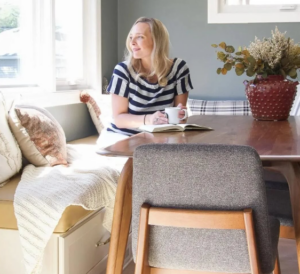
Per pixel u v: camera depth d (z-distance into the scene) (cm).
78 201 196
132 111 274
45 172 233
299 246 149
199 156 125
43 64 322
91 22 386
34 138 248
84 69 389
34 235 187
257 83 242
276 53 233
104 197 222
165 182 129
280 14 394
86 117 377
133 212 135
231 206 126
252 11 403
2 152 224
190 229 132
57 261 193
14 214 194
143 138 175
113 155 144
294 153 138
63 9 359
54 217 188
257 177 123
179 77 284
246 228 124
